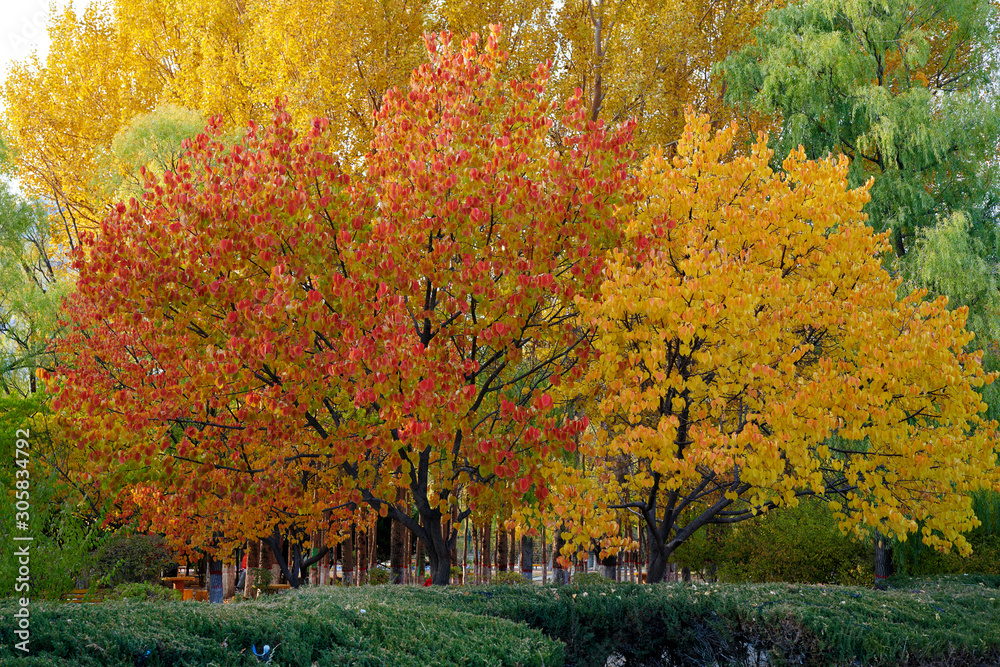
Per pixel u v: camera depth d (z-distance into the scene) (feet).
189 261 29.58
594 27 71.51
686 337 27.14
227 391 31.37
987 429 29.81
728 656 24.59
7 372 61.52
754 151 32.78
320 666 15.97
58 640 13.32
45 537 28.73
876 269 31.42
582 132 32.32
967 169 52.47
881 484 29.35
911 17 55.62
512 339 29.78
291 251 29.71
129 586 42.60
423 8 72.69
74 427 33.81
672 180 33.19
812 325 32.63
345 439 29.66
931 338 29.01
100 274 29.86
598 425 40.32
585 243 30.37
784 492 28.04
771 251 30.14
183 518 42.75
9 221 64.39
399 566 69.87
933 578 43.45
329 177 31.09
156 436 32.58
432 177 29.71
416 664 16.76
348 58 67.26
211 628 15.48
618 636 24.89
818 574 52.65
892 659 22.54
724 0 69.77
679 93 69.36
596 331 30.94
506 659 18.08
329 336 29.66
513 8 69.72
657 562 34.60
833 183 31.63
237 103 75.20
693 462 26.89
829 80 54.70
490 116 33.55
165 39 86.12
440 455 38.14
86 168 82.89
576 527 29.22
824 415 26.94
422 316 30.53
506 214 29.50
